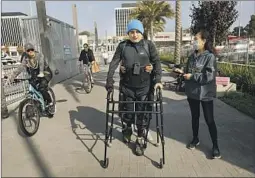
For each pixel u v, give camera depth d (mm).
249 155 3889
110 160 3797
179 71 3926
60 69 12398
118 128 5172
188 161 3725
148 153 4008
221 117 5766
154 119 5688
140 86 3906
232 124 5289
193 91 3793
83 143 4441
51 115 5941
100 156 3936
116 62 3939
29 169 3582
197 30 3766
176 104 7086
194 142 4184
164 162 3639
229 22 15562
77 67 16062
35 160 3844
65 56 13312
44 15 10109
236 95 7781
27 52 5145
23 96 7434
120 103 3938
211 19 15336
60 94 8977
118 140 4551
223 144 4285
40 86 5379
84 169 3547
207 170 3463
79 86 10773
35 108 4996
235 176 3307
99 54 26078
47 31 10289
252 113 5922
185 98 7840
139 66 3824
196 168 3520
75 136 4770
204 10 15328
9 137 4754
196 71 3658
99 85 11016
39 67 5270
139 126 4059
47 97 5684
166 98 7863
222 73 10562
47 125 5410
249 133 4785
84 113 6340
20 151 4160
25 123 4758
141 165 3631
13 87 7070
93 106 7090
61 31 12688
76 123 5531
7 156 3986
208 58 3586
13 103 6957
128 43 3889
